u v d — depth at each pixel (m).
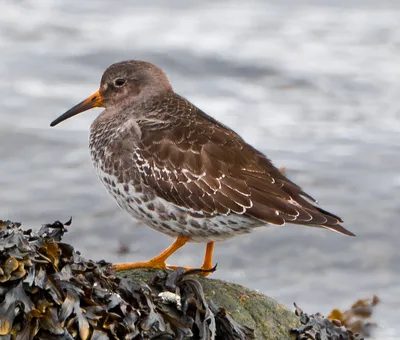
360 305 13.29
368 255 15.45
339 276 14.80
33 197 16.91
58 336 7.29
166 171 10.25
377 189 17.70
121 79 11.36
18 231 7.73
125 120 10.88
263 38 25.98
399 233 16.03
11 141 19.19
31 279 7.39
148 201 10.40
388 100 22.09
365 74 23.42
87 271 7.90
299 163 18.69
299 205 10.16
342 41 25.89
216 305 8.74
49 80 22.62
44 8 27.94
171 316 8.07
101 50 24.47
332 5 29.12
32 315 7.27
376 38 26.03
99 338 7.46
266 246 15.54
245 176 10.25
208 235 10.39
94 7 28.36
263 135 20.03
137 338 7.67
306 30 26.56
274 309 9.33
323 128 20.66
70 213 16.33
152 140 10.42
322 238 15.84
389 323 13.27
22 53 24.17
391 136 20.25
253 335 8.65
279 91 22.56
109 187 10.76
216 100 21.84
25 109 20.78
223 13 28.23
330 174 18.25
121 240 15.46
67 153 18.84
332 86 22.77
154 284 8.52
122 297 7.98
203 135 10.46
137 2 29.00
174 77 23.14
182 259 14.89
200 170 10.21
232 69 23.58
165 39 25.52
